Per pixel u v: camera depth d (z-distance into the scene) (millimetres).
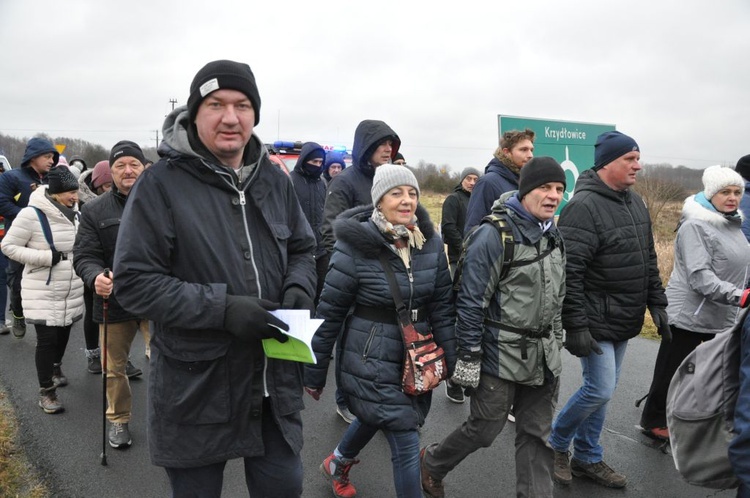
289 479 1907
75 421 3863
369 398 2447
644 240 2973
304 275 2012
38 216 3850
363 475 3240
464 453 2754
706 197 3439
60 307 3928
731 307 3379
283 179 2061
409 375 2410
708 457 1988
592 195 2904
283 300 1878
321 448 3564
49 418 3902
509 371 2541
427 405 2641
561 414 3107
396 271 2486
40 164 5902
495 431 2646
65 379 4527
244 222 1821
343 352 2547
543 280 2533
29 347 5480
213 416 1745
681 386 2098
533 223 2564
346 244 2514
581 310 2801
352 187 4094
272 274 1900
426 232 2617
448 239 5496
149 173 1740
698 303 3408
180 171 1764
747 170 4227
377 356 2457
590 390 2965
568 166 6109
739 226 3434
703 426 1992
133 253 1671
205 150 1809
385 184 2480
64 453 3418
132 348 5465
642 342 5762
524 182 2549
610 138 2906
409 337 2455
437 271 2617
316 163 5363
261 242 1882
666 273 8305
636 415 4082
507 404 2617
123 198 3518
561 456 3164
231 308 1651
